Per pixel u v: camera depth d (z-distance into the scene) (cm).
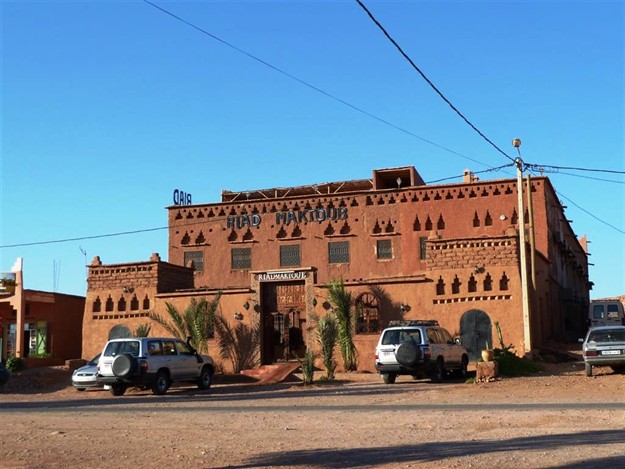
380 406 1795
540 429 1294
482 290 3091
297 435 1307
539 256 3544
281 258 4222
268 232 4266
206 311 3338
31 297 3809
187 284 3775
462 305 3105
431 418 1496
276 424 1477
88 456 1137
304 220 4209
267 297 3403
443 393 2094
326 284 3272
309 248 4178
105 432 1429
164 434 1371
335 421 1499
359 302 3234
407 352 2483
